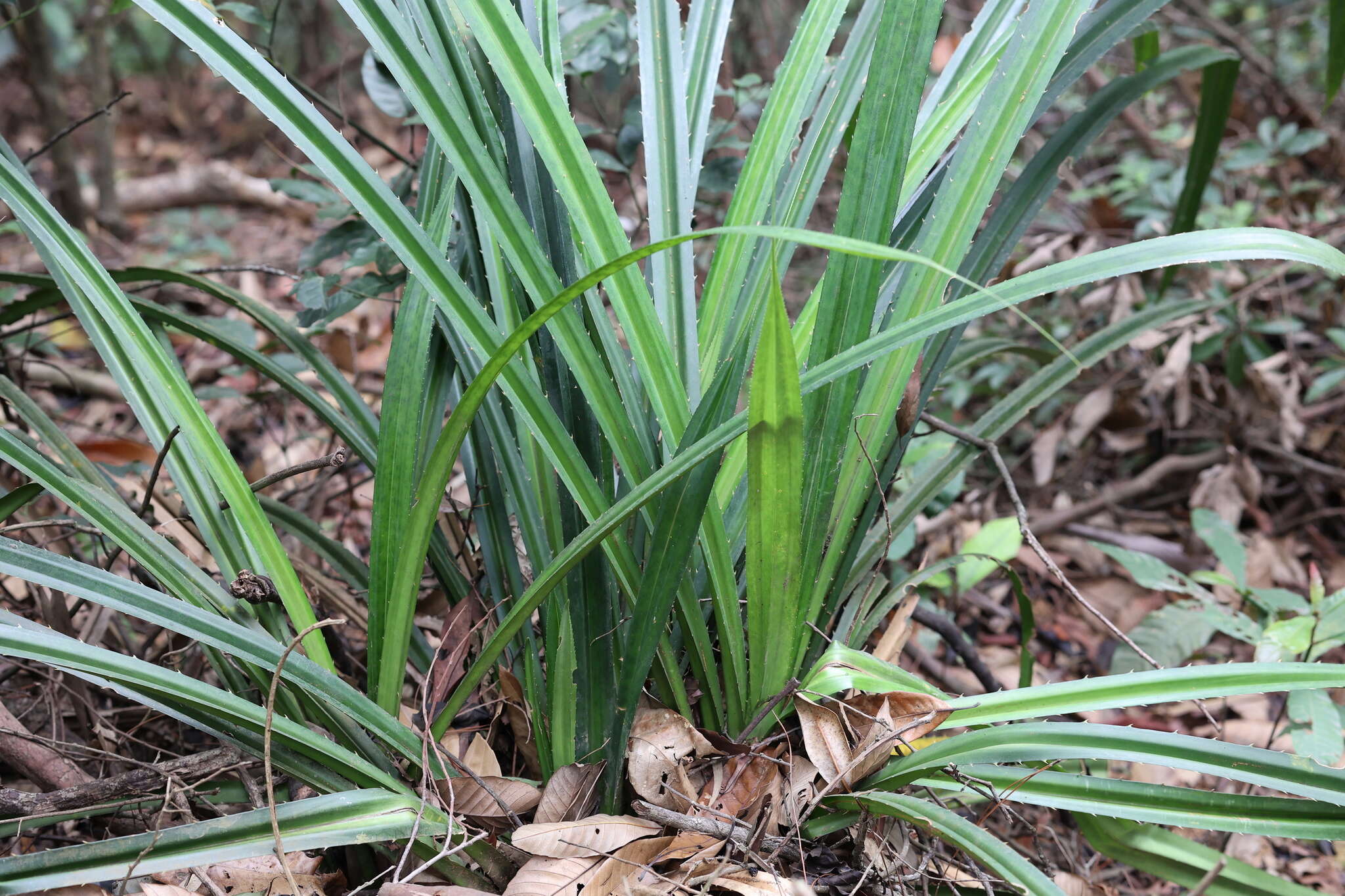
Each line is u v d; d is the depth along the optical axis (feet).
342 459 4.73
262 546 4.37
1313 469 7.44
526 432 4.58
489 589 5.02
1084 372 8.23
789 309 8.82
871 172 4.16
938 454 6.27
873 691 4.28
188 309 9.78
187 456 4.54
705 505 4.18
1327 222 8.44
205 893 4.38
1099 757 4.15
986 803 4.69
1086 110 4.83
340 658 5.11
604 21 5.95
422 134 12.91
